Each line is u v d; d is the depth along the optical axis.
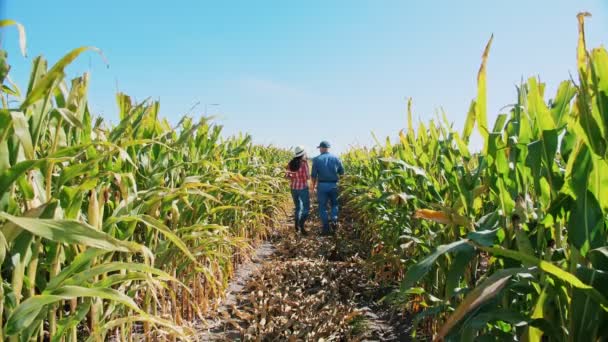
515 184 1.74
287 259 5.98
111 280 1.66
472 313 1.43
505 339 1.70
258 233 7.06
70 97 1.66
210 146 4.20
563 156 1.54
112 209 2.24
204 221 3.66
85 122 1.92
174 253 2.82
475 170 2.50
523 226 1.57
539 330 1.32
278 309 3.70
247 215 5.73
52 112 1.65
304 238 7.46
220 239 3.23
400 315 3.72
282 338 3.12
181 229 2.75
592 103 1.28
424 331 3.22
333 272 4.77
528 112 1.70
